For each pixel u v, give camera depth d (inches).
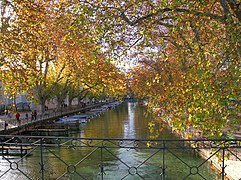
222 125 268.5
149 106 347.3
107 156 770.8
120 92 964.0
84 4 330.0
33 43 512.7
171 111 313.3
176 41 388.2
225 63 294.7
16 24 490.6
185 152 790.5
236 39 286.2
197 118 266.1
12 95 545.0
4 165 690.8
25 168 664.4
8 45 481.4
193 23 340.2
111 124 1697.8
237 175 506.3
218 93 256.5
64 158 757.9
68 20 386.3
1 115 1871.3
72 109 2566.4
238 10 314.0
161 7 330.0
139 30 359.6
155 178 585.0
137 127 1512.1
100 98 4424.2
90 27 344.2
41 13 498.0
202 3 330.3
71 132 1407.5
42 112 1723.7
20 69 512.1
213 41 323.0
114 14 339.6
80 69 855.1
